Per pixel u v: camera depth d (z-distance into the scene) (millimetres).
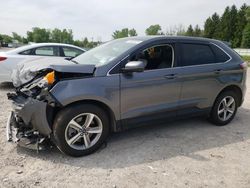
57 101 3338
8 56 7355
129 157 3721
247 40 75312
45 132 3424
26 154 3668
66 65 3500
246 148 4219
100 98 3598
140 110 4035
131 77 3848
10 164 3391
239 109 6516
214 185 3145
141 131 4703
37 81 3521
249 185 3176
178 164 3590
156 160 3670
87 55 4555
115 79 3711
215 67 4785
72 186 3004
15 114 3766
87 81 3531
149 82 4012
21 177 3127
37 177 3145
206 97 4781
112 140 4277
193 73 4484
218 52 4961
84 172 3293
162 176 3277
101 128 3770
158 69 4156
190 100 4582
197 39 4742
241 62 5230
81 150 3643
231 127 5164
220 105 5094
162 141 4312
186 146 4172
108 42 4875
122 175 3262
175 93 4355
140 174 3299
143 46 4066
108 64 3746
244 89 5352
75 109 3477
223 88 4988
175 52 4395
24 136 3643
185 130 4867
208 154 3932
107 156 3727
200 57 4691
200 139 4480
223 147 4207
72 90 3412
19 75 3838
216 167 3562
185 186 3096
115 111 3795
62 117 3426
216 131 4895
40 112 3340
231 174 3406
